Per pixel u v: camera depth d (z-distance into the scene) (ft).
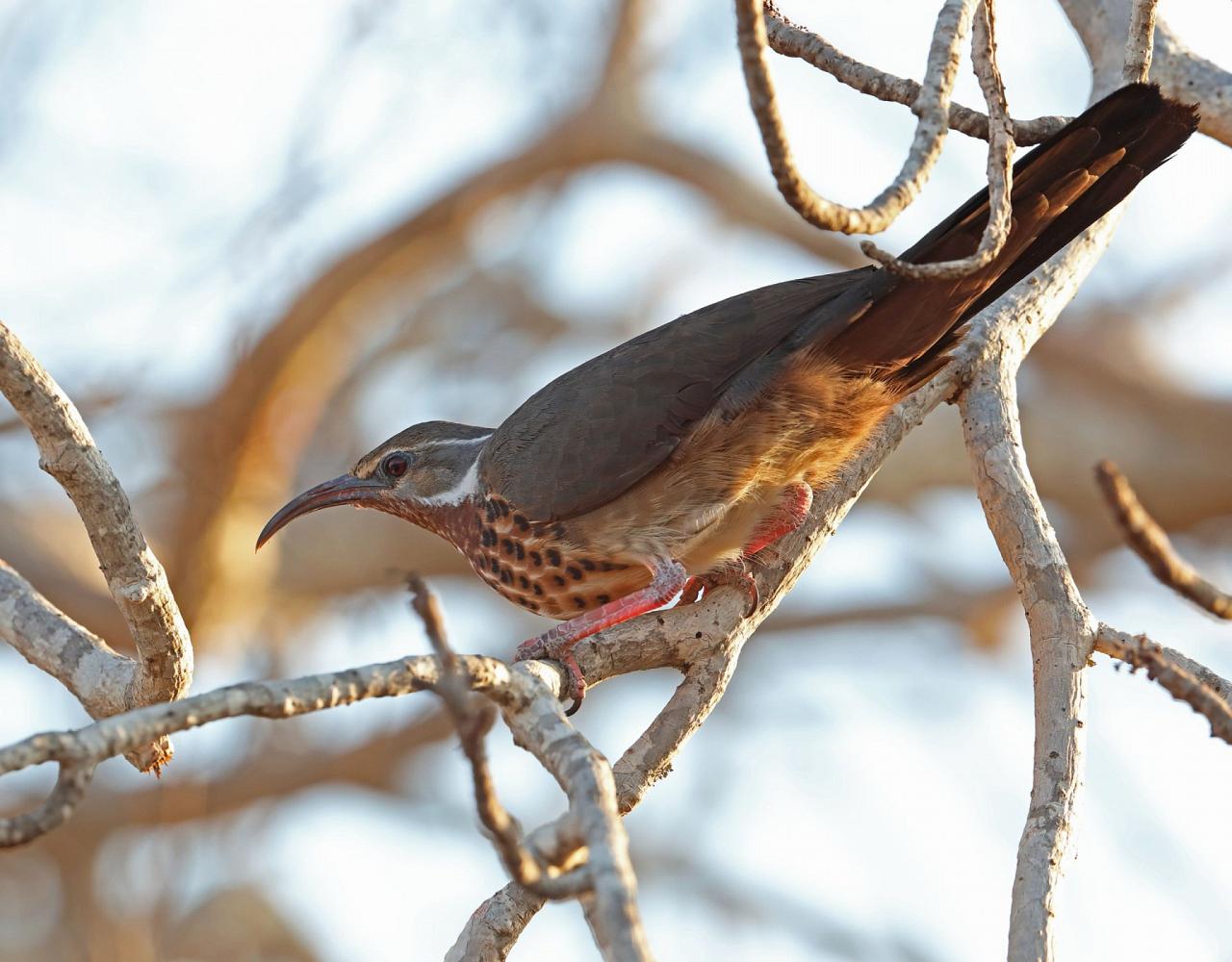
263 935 68.74
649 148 70.44
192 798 64.95
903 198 25.03
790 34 31.99
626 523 35.96
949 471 69.77
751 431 34.86
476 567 39.75
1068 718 29.78
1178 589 29.27
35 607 32.40
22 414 28.91
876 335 33.24
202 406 64.90
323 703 23.11
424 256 69.10
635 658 32.48
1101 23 38.99
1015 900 27.53
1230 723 25.76
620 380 36.24
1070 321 70.59
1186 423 69.10
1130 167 30.73
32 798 68.44
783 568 34.71
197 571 65.10
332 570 68.95
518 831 21.26
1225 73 37.70
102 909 61.05
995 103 27.43
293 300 64.85
